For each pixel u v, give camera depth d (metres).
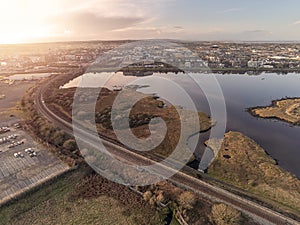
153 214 33.44
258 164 45.53
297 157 49.38
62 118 65.69
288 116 72.94
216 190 36.78
